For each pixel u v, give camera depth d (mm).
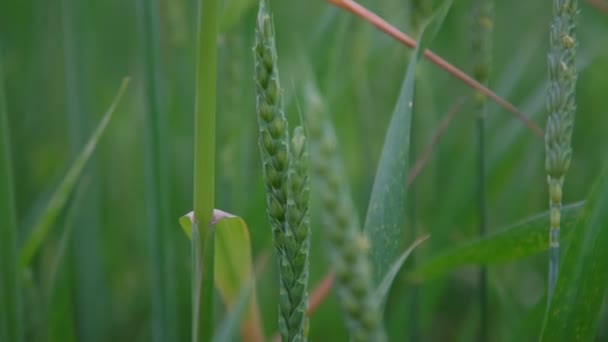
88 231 1062
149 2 821
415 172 896
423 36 657
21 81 1241
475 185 1104
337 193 439
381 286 599
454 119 1358
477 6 785
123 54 1504
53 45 1360
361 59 1104
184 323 1146
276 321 1077
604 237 615
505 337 1003
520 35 1520
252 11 1062
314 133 438
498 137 1211
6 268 719
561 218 692
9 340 723
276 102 547
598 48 1179
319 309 1104
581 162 1343
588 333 625
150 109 833
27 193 1212
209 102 586
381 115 1253
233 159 921
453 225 1097
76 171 770
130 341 1240
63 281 872
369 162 1154
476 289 1165
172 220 1156
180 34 1063
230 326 567
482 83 800
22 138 1210
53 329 865
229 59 896
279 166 549
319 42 946
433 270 763
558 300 622
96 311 1074
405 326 1027
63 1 1010
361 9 694
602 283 620
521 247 713
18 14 1249
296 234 546
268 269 1084
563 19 595
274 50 547
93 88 1257
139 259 1302
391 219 642
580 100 1365
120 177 1399
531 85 1405
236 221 644
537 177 1285
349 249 442
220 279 676
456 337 1243
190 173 1186
